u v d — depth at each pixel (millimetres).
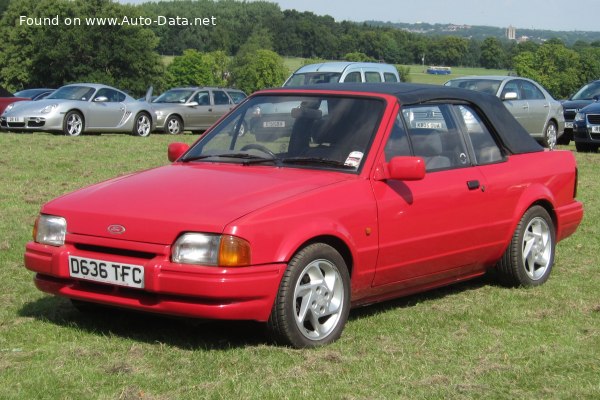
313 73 21312
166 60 108562
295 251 5309
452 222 6422
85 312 6105
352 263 5684
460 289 7207
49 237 5570
